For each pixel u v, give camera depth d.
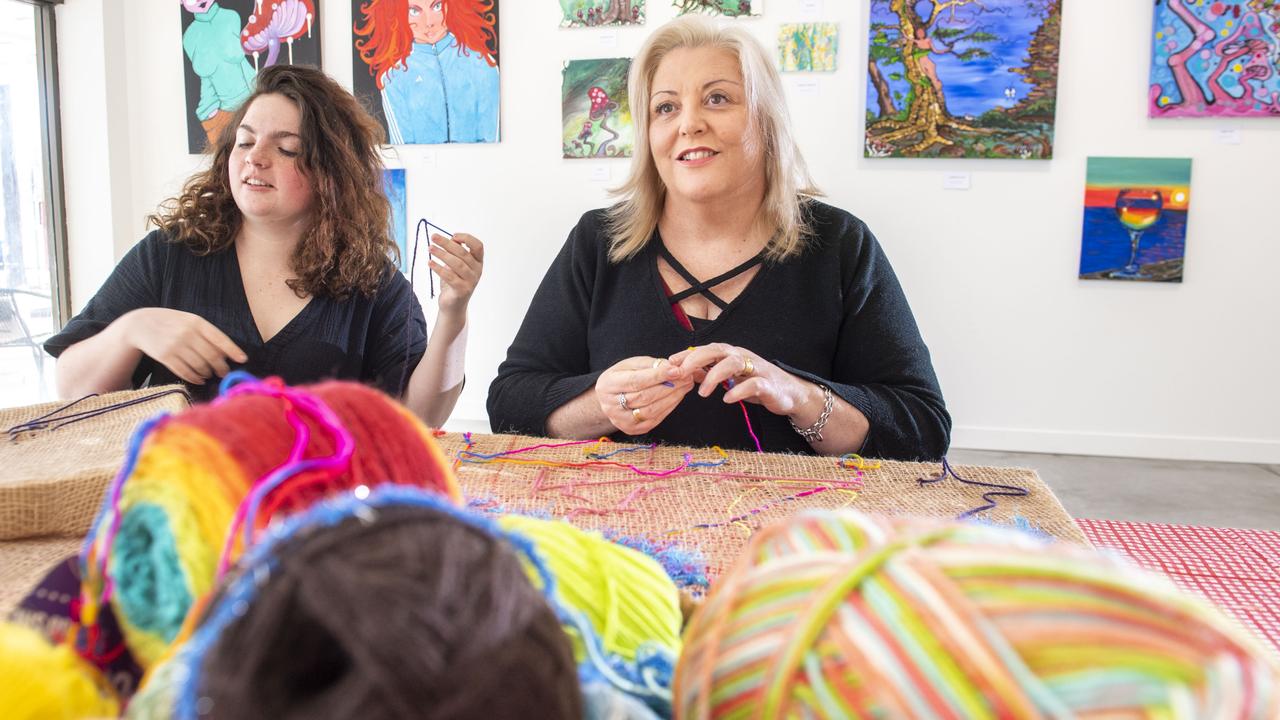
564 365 1.30
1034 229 3.00
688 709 0.31
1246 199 2.87
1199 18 2.80
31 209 3.32
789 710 0.26
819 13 3.02
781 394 1.02
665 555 0.61
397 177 3.35
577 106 3.20
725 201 1.19
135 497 0.35
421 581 0.23
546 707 0.24
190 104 3.38
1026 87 2.92
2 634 0.31
